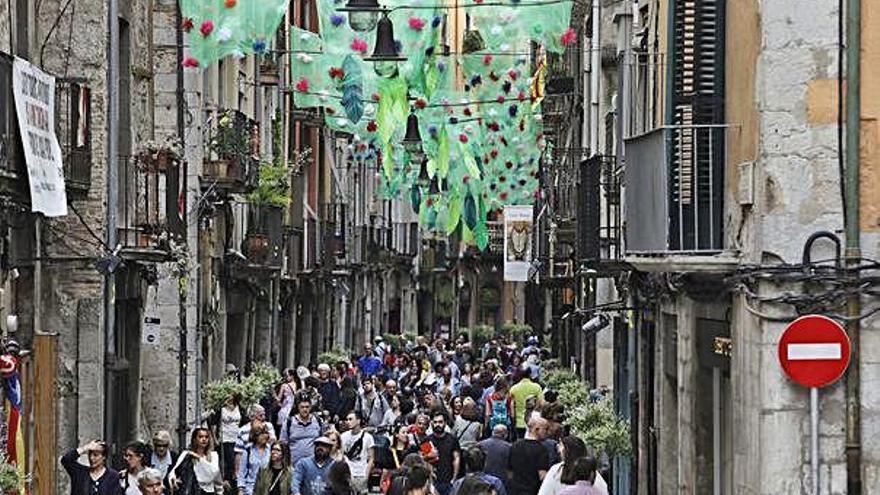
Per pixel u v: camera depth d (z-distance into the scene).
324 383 79.81
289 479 47.72
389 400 79.19
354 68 62.28
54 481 49.34
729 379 40.53
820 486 35.12
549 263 92.38
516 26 60.03
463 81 83.06
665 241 39.38
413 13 60.53
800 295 35.31
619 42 64.56
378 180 129.62
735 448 38.44
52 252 54.94
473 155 88.12
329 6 62.19
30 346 50.44
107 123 55.78
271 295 95.69
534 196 109.12
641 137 41.62
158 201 59.88
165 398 68.31
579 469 38.66
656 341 50.97
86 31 55.78
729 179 38.75
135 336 63.97
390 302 172.62
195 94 71.88
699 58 40.09
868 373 34.97
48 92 46.09
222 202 76.19
